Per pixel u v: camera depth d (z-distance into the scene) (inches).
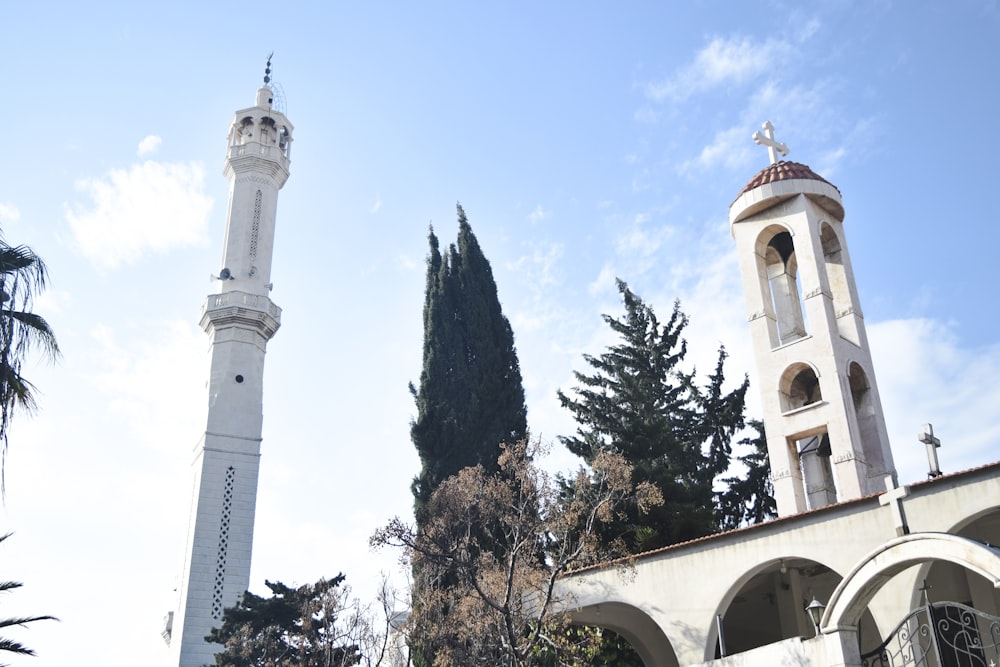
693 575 1007.0
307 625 1369.3
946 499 845.8
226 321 2271.2
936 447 904.9
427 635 1141.7
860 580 670.5
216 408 2172.7
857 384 1263.5
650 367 2042.3
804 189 1314.0
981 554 600.1
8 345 748.6
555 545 1210.6
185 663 1895.9
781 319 1354.6
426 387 1700.3
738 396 1994.3
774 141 1425.9
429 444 1628.9
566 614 1043.3
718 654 1103.6
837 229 1354.6
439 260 1888.5
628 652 1251.8
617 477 1096.8
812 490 1259.8
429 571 1200.8
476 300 1804.9
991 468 824.3
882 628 874.1
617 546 1092.5
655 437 1593.3
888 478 739.4
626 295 2129.7
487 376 1713.8
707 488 1565.0
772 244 1401.3
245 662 1422.2
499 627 1042.7
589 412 1879.9
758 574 1036.5
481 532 1322.6
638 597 1042.7
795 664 725.3
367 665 1333.7
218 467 2116.1
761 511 1903.3
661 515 1371.8
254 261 2378.2
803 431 1198.9
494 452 1640.0
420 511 1483.8
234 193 2455.7
